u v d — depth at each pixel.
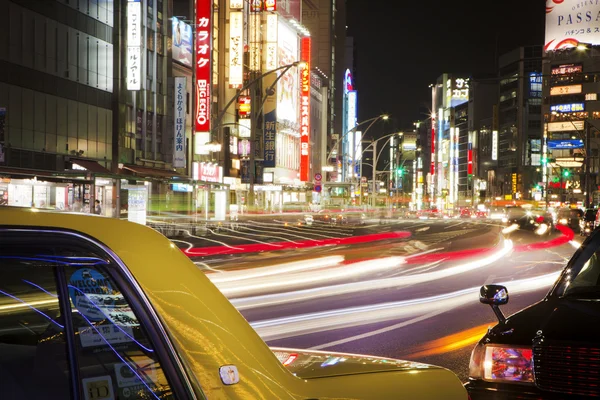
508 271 20.98
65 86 41.59
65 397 1.70
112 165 46.53
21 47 37.56
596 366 4.05
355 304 13.73
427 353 8.85
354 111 168.75
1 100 35.94
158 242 1.97
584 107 146.62
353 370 2.51
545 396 4.18
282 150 99.31
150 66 52.09
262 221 65.81
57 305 1.72
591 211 11.95
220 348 1.95
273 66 90.44
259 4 88.25
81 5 43.22
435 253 29.12
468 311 12.67
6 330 1.68
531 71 196.12
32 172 28.78
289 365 2.57
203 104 59.28
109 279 1.80
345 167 148.62
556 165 137.88
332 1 148.62
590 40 144.25
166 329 1.84
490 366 4.49
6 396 1.66
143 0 50.16
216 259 25.69
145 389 1.80
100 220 1.89
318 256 27.25
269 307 13.33
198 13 59.03
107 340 1.77
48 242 1.72
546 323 4.44
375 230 54.34
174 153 54.94
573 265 5.07
